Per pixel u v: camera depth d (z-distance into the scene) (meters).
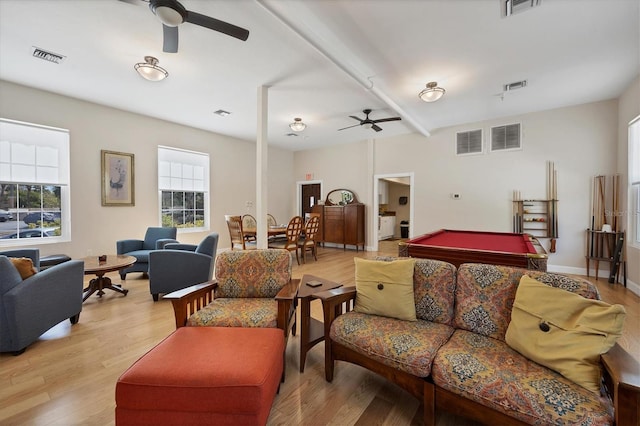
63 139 4.30
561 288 1.46
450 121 5.50
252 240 5.99
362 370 2.01
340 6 2.32
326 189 7.97
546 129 4.84
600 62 3.20
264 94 3.87
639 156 3.69
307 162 8.35
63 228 4.32
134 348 2.22
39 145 4.10
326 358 1.85
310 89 3.96
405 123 5.57
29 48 2.94
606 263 4.39
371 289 1.92
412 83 3.75
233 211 6.82
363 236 7.20
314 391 1.77
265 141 3.92
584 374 1.15
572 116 4.62
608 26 2.54
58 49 2.96
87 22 2.52
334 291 1.96
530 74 3.49
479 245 2.82
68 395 1.68
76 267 2.62
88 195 4.52
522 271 1.65
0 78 3.65
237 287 2.26
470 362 1.32
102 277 3.40
